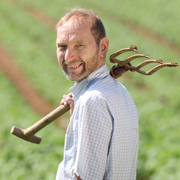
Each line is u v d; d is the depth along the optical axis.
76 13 2.04
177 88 14.77
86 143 1.95
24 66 18.89
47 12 32.88
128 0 35.88
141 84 16.77
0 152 8.29
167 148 7.93
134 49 2.06
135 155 2.28
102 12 33.34
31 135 2.46
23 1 36.19
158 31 27.03
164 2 34.59
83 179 1.95
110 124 1.96
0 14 31.80
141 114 11.33
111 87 2.10
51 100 14.49
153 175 6.76
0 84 15.68
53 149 8.38
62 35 2.03
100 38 2.07
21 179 6.87
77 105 2.04
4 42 23.92
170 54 21.06
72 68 2.05
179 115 11.72
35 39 26.09
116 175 2.06
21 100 14.02
